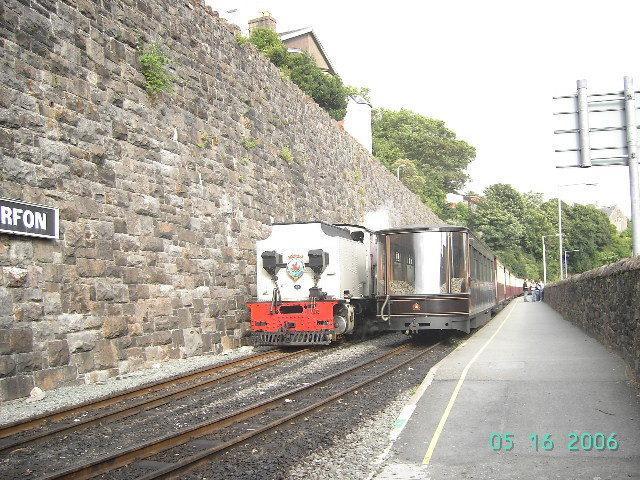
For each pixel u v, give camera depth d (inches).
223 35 780.6
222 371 528.7
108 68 550.0
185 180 649.6
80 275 490.9
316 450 284.8
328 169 1145.4
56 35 493.4
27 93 458.3
